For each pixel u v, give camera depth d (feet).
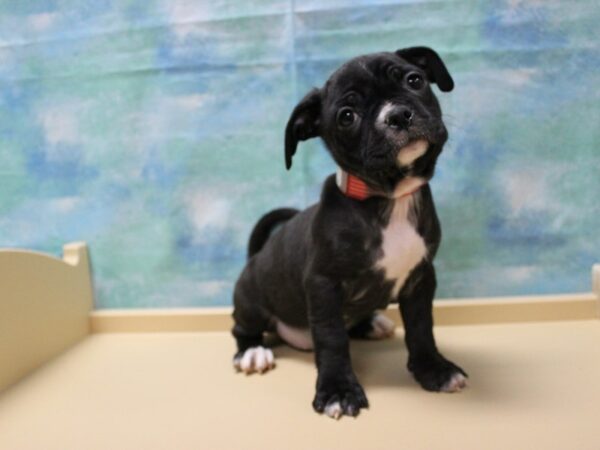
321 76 1.75
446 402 1.21
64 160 1.88
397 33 1.71
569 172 1.73
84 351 1.69
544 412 1.14
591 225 1.75
